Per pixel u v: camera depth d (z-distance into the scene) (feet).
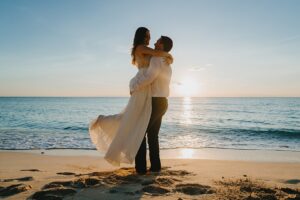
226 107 210.38
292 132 57.98
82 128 65.87
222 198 10.27
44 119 97.25
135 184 12.14
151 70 13.51
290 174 16.75
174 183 12.35
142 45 13.92
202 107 213.25
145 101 14.03
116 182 12.39
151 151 14.83
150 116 14.02
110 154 13.61
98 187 11.58
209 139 48.16
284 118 106.32
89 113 138.31
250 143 43.65
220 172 16.02
